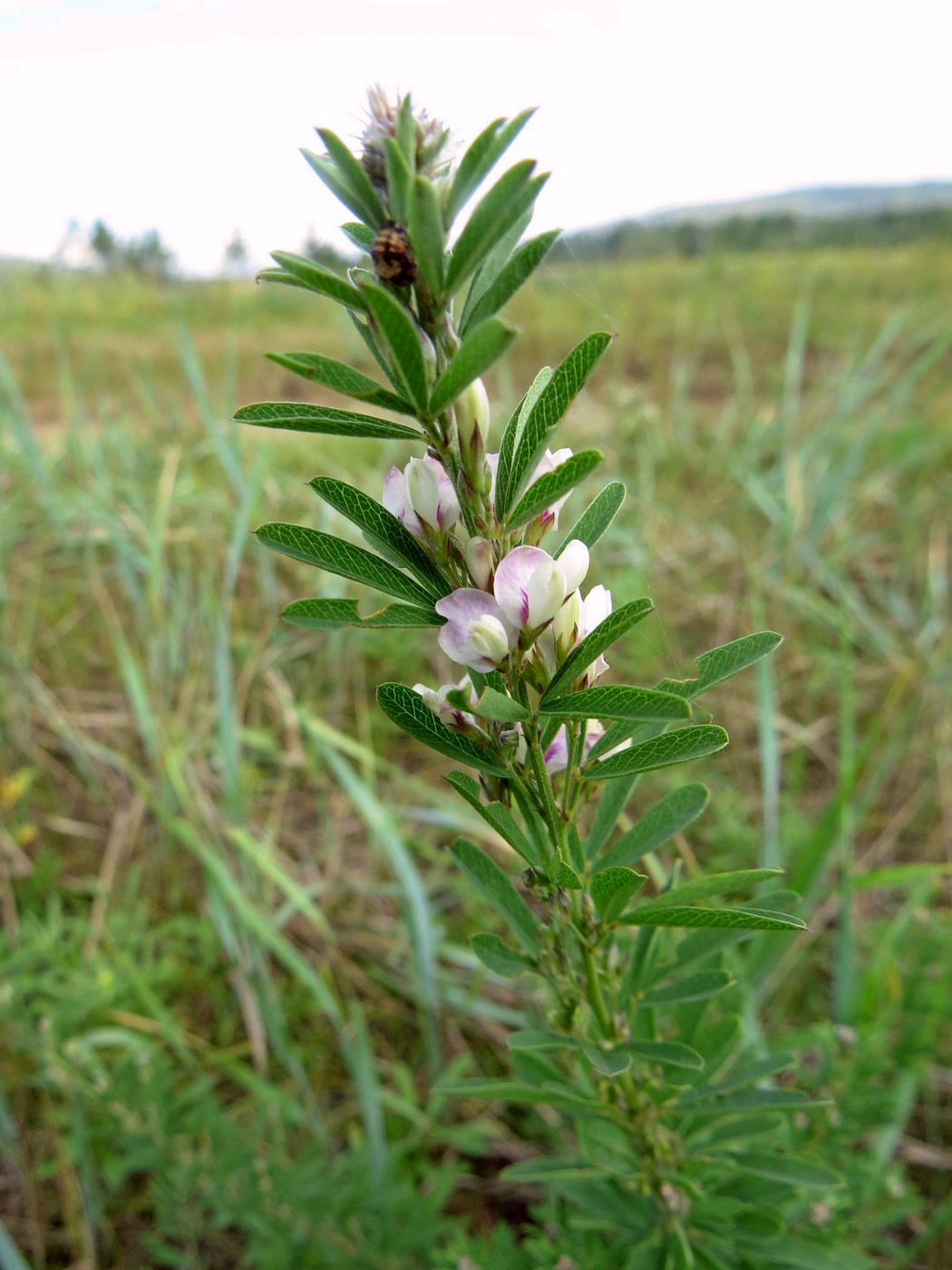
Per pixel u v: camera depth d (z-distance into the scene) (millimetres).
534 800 99
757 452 543
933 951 235
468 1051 281
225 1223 208
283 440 560
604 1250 158
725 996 186
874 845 339
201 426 559
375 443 575
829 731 385
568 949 114
